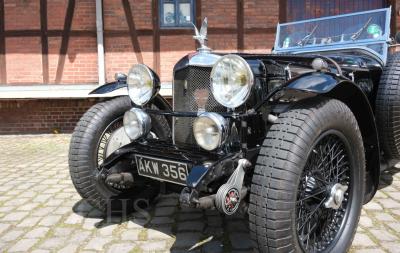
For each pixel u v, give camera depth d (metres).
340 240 2.38
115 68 7.97
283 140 2.02
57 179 4.36
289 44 4.19
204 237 2.72
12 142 7.11
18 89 7.73
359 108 2.57
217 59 2.38
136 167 2.75
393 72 3.13
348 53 3.69
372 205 3.25
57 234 2.82
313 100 2.21
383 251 2.45
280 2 7.93
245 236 2.72
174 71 2.67
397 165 4.45
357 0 7.94
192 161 2.29
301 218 2.20
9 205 3.47
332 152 2.33
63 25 7.88
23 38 7.89
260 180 2.00
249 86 2.14
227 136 2.23
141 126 2.66
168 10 7.93
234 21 7.95
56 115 7.83
